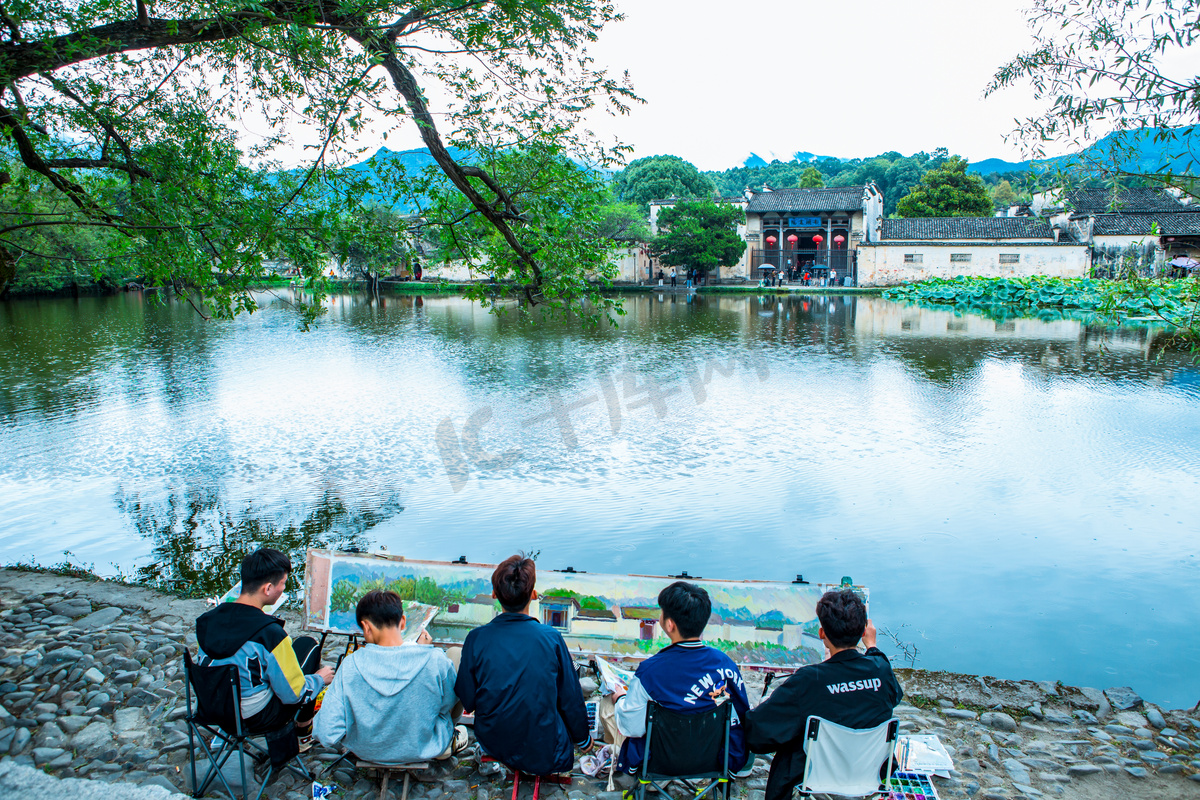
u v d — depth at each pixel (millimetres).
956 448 10422
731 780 2898
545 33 5547
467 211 6520
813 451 10320
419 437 11047
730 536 7234
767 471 9398
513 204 6328
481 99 5914
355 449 10406
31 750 3262
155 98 5742
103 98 5520
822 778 2658
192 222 5707
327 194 5926
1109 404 13180
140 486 8672
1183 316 4379
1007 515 7762
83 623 4785
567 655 2963
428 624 3670
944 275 45375
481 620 3744
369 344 21891
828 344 21750
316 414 12523
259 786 3014
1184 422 11766
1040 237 43000
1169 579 6199
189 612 4988
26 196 6266
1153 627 5398
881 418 12281
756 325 27188
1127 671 4801
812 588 3570
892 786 3096
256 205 5738
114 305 33750
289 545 6938
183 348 20625
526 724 2814
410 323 28203
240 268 5863
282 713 2895
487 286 6746
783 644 3562
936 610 5695
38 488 8570
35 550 6719
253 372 16672
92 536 7090
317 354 19656
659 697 2678
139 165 5805
